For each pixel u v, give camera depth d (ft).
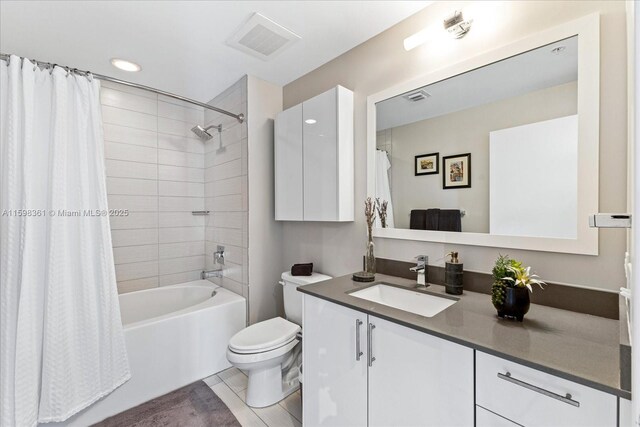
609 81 3.23
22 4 4.68
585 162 3.36
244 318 7.54
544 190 3.69
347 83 6.28
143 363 5.84
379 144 5.63
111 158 7.95
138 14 5.00
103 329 5.29
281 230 8.21
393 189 5.41
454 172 4.60
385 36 5.57
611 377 2.10
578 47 3.42
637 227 1.24
